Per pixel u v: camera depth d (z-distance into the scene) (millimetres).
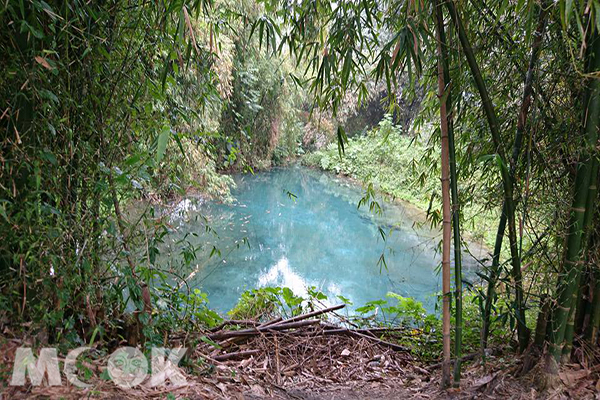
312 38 2332
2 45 1526
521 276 2188
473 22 2252
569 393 1929
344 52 1982
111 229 1762
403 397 2330
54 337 1774
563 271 1963
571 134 1944
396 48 1698
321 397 2365
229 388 2152
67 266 1663
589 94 1815
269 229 7586
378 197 9578
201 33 4352
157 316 2102
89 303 1860
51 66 1488
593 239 2066
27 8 1563
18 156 1596
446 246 2133
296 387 2471
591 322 2115
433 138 2938
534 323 2844
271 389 2375
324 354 2934
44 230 1605
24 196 1651
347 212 9031
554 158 2080
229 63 6254
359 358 2938
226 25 2471
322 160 14078
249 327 3027
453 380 2232
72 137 1745
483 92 2006
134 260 1976
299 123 15078
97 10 1802
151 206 2084
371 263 6219
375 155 11219
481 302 2199
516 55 2180
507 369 2232
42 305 1618
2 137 1613
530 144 1986
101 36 1823
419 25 1742
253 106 9148
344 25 1979
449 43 1984
